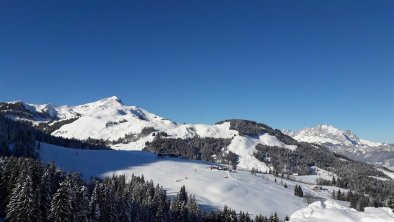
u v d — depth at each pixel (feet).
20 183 294.05
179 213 485.97
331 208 102.47
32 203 277.44
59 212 273.13
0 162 371.56
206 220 546.26
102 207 327.47
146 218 421.59
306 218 98.07
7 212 288.30
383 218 89.81
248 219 556.51
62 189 276.21
